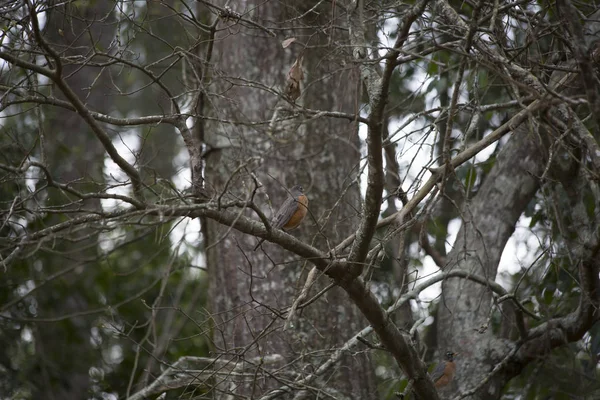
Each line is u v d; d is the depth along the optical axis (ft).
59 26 39.11
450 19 31.32
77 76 73.51
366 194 28.17
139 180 27.84
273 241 28.99
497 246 43.47
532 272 44.24
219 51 45.44
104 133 26.94
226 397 36.55
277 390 34.01
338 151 45.93
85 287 58.54
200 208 26.58
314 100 45.39
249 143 44.06
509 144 45.52
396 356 32.68
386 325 31.50
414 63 44.88
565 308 42.50
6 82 32.91
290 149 44.68
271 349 42.06
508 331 43.27
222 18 33.47
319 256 29.50
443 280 32.96
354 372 42.34
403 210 30.09
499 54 31.60
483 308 42.91
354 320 43.96
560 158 36.42
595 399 40.78
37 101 29.71
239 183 43.01
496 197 44.39
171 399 38.22
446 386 41.37
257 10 44.34
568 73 31.55
